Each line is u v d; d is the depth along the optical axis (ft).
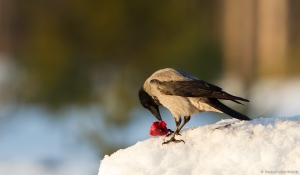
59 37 51.16
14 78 54.90
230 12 109.19
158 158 18.40
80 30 51.62
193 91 22.93
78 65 51.55
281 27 118.73
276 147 16.94
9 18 96.22
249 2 116.16
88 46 51.44
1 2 97.91
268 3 120.78
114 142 50.55
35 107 56.34
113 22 51.06
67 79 51.06
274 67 94.68
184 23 52.11
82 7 51.06
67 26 51.57
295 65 95.66
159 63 51.65
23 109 57.00
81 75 51.57
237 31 109.50
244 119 20.70
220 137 18.72
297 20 120.47
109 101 51.93
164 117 55.47
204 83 23.34
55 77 50.70
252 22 115.24
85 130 51.39
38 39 51.34
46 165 51.16
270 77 92.99
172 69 24.88
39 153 54.34
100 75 52.19
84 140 51.52
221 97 22.31
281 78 90.27
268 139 17.67
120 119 50.93
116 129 51.01
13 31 93.45
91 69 51.85
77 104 51.49
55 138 55.98
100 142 50.60
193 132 20.39
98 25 51.16
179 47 50.96
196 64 50.57
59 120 52.39
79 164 50.72
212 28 73.41
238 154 17.02
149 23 51.88
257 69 89.61
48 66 50.70
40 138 56.18
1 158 53.62
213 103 22.70
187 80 23.62
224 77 58.03
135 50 51.93
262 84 67.36
